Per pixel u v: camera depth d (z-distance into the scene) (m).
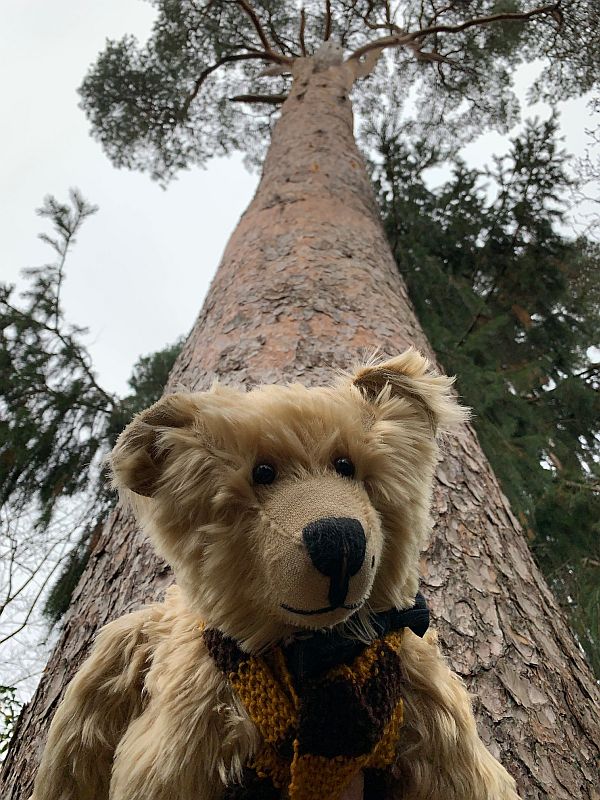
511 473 3.60
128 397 4.45
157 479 0.80
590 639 3.57
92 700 0.83
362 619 0.74
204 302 2.85
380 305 2.45
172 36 7.07
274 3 7.22
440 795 0.74
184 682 0.75
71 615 1.54
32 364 3.98
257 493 0.72
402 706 0.74
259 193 3.66
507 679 1.26
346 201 3.42
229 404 0.79
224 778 0.69
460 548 1.53
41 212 4.17
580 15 6.07
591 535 3.95
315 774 0.66
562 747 1.19
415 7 7.33
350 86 5.68
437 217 5.51
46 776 0.82
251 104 8.05
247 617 0.71
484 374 4.25
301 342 2.04
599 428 4.96
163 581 1.38
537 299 5.45
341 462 0.76
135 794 0.70
